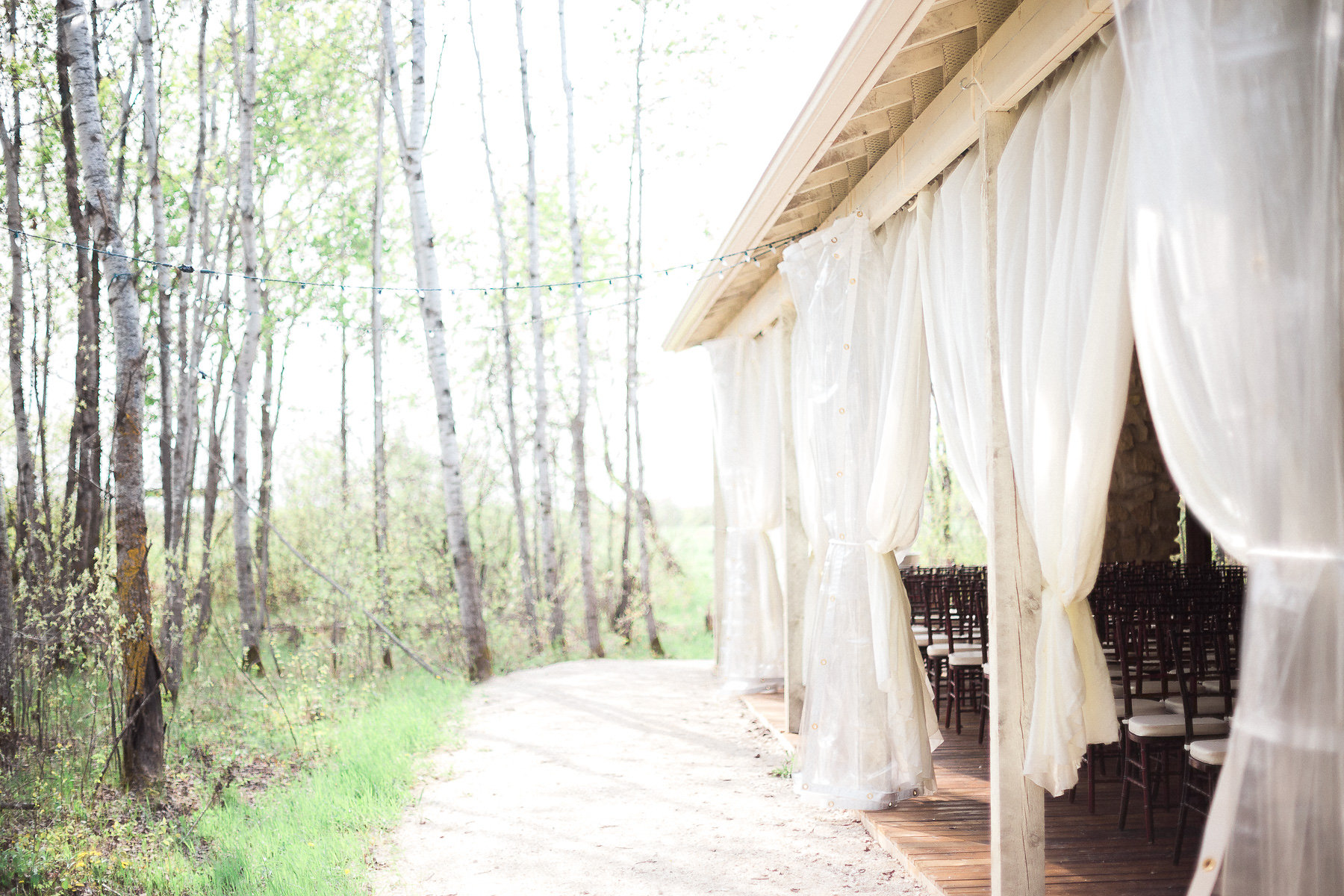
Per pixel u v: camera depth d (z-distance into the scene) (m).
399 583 11.14
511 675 11.02
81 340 8.63
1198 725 4.09
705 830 4.98
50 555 7.14
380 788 5.70
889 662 5.13
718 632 10.41
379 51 12.57
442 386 11.06
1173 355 2.44
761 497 8.90
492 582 13.82
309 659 9.48
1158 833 4.41
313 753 6.85
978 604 6.43
